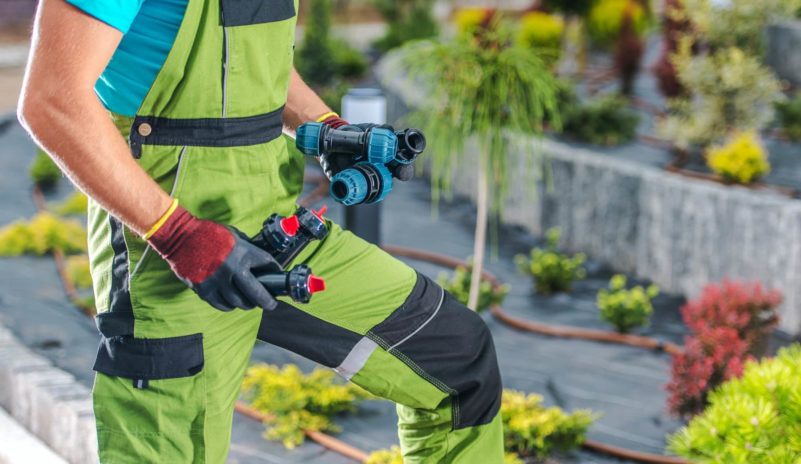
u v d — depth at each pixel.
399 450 4.38
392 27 19.55
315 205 10.73
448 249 9.39
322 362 2.70
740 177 9.85
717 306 5.60
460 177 11.03
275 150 2.51
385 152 2.60
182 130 2.36
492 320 7.38
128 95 2.35
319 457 4.85
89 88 2.17
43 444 4.50
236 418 5.23
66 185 11.46
